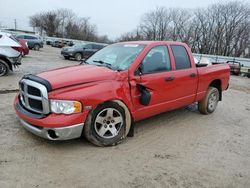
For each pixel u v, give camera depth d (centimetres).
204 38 6831
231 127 586
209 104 655
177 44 550
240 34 6256
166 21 7419
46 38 5372
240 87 1399
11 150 396
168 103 517
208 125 584
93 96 395
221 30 6500
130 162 389
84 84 400
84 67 464
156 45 500
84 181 335
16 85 867
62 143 429
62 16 8950
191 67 570
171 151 437
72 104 381
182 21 7212
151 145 453
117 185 332
